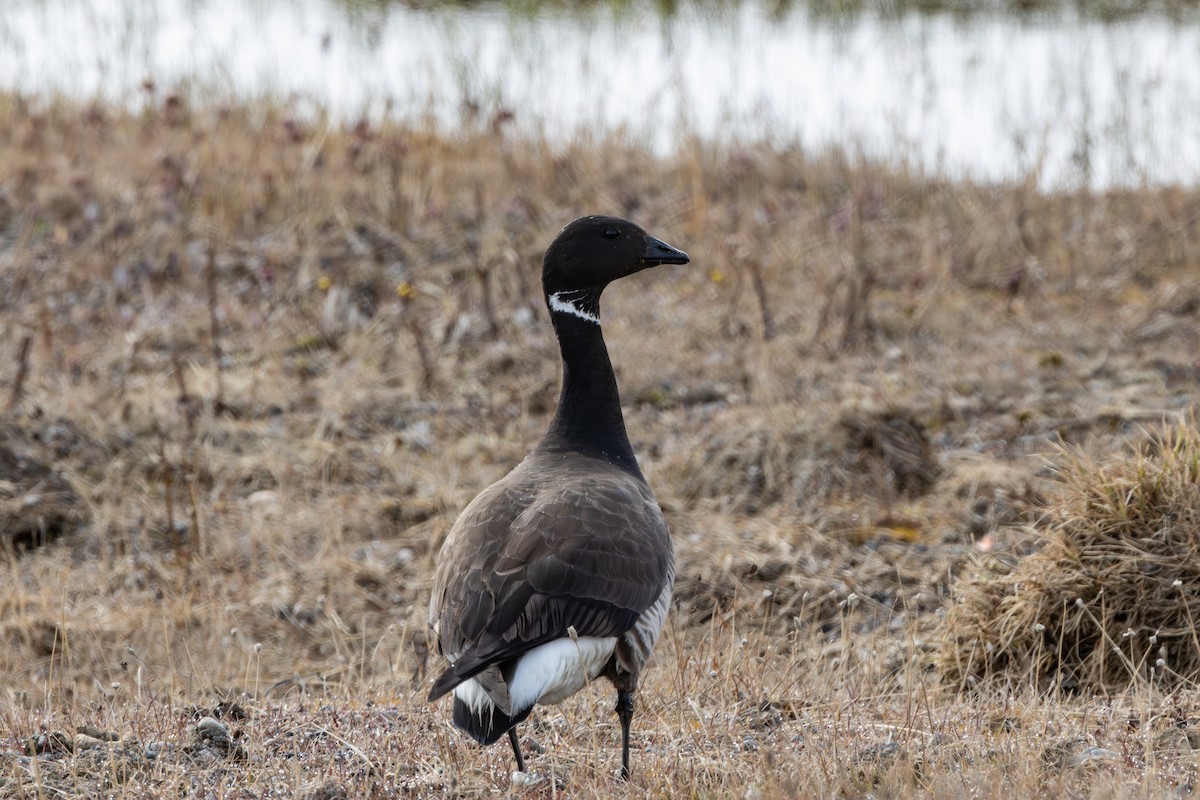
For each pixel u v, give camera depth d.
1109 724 8.57
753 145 23.25
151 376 16.36
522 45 28.41
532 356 16.78
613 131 23.58
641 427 15.34
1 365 16.22
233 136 23.11
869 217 20.52
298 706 9.47
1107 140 22.84
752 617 11.70
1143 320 17.64
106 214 20.12
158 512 13.81
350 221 20.25
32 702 9.48
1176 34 28.69
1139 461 10.34
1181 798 7.20
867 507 13.29
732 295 17.97
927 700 8.98
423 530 13.44
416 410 15.80
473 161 22.52
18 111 23.88
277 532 13.40
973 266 19.50
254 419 15.62
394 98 24.66
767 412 14.87
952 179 22.16
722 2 31.38
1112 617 9.96
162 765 8.10
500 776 8.11
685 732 8.71
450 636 7.65
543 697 7.79
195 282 18.75
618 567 7.88
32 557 13.12
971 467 13.63
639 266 9.26
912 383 15.64
